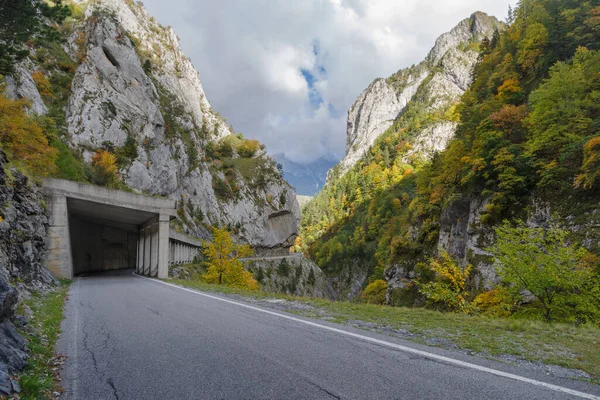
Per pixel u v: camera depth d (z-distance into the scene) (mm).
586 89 29500
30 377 3535
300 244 176500
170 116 80625
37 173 20203
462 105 55719
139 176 55625
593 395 3154
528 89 42562
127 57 63219
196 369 4043
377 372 3836
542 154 29891
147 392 3391
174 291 13531
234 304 9664
